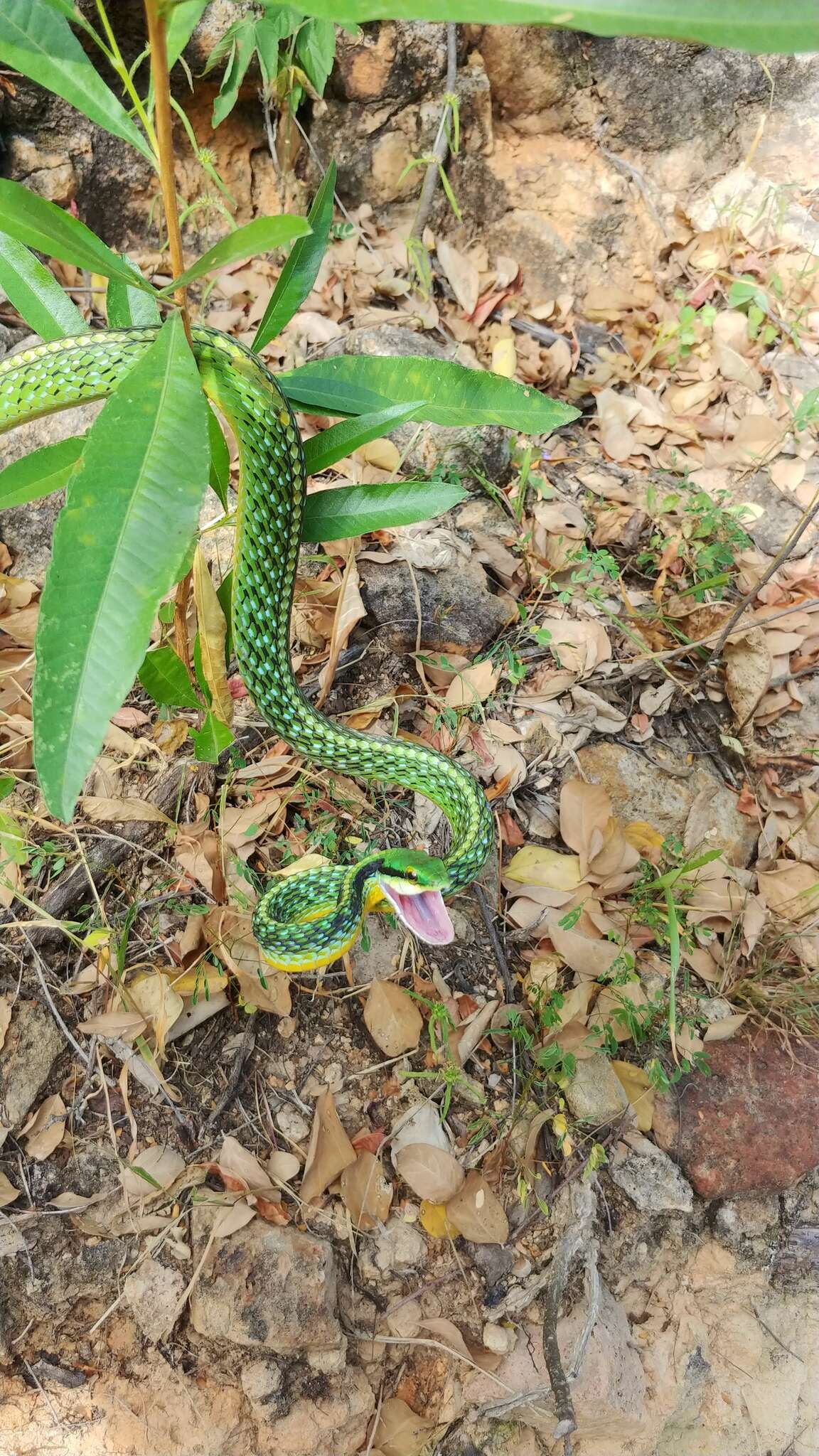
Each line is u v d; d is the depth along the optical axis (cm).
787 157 73
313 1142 42
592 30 16
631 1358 44
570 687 53
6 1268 39
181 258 25
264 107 62
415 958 45
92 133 59
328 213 32
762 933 50
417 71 63
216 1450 39
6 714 46
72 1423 38
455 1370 42
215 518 51
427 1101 43
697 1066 47
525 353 67
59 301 34
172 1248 40
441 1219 42
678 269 72
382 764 39
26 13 24
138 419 23
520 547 56
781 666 56
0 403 32
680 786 53
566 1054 44
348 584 48
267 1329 39
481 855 39
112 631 22
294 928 37
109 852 45
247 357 30
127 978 42
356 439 31
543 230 70
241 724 48
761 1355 47
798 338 70
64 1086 41
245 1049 43
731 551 59
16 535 51
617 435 64
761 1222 47
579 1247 43
